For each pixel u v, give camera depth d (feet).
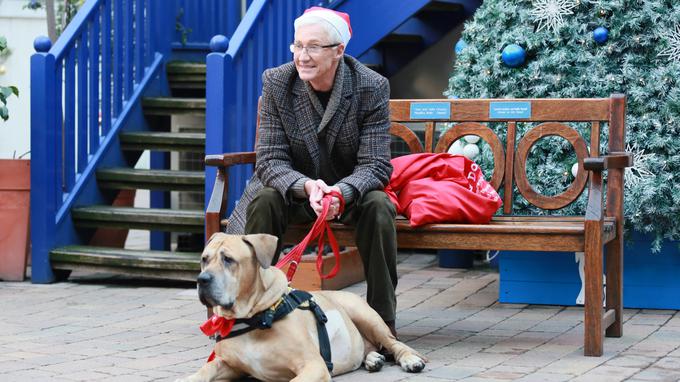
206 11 35.63
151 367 18.22
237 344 16.02
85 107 30.17
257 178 20.35
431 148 23.02
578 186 21.84
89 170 30.14
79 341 20.74
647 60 24.07
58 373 17.71
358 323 18.08
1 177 28.89
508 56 24.63
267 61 29.09
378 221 18.62
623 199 21.27
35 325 22.48
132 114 32.19
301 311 16.38
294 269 17.83
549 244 18.95
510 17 25.23
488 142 22.62
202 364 18.52
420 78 36.32
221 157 20.68
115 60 31.50
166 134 31.04
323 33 19.01
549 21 24.58
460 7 34.35
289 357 15.80
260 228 18.94
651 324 22.25
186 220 28.25
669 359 18.44
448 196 19.70
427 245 19.62
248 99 27.94
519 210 24.40
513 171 22.44
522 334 21.29
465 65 26.07
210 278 15.14
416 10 31.55
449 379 16.93
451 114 22.81
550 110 22.03
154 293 26.91
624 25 23.85
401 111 23.11
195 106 32.07
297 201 19.71
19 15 39.60
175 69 34.01
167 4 34.17
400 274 30.09
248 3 36.24
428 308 24.68
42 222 28.48
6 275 29.04
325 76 19.33
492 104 22.50
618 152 21.11
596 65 24.22
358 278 28.81
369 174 19.11
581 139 21.89
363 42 32.58
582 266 24.54
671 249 23.93
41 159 28.43
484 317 23.39
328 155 19.88
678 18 23.73
